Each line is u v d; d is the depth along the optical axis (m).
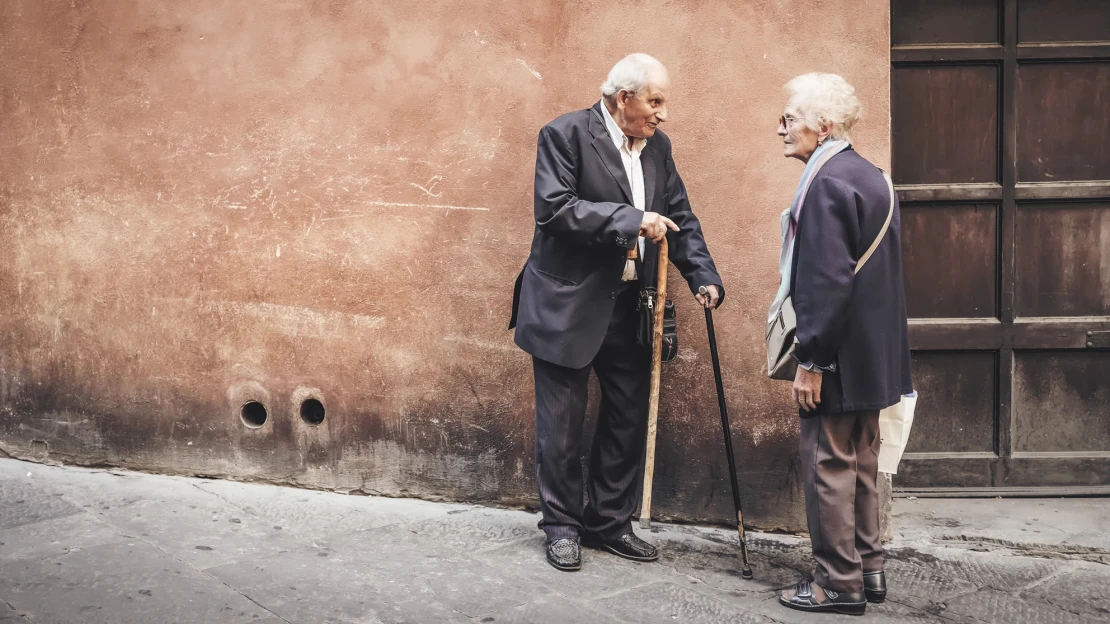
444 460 3.85
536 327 3.27
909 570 3.35
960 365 3.94
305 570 3.18
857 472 3.07
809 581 3.09
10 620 2.74
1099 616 3.03
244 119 3.86
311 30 3.77
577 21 3.58
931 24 3.80
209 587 3.02
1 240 4.10
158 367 4.03
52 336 4.09
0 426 4.16
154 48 3.90
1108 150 3.84
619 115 3.21
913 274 3.90
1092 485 3.97
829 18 3.45
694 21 3.51
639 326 3.28
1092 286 3.89
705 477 3.70
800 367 2.92
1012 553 3.49
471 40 3.66
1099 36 3.78
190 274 3.96
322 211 3.84
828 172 2.84
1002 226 3.85
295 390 3.93
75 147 4.01
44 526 3.46
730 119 3.53
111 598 2.91
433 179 3.74
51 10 3.97
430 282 3.78
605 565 3.36
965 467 3.97
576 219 3.08
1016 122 3.82
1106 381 3.93
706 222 3.57
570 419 3.33
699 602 3.08
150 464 4.08
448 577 3.19
